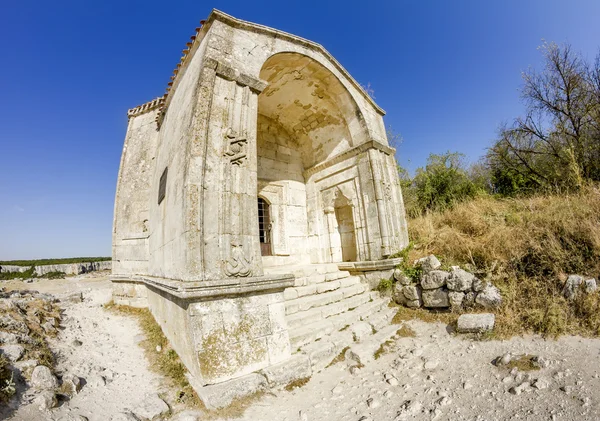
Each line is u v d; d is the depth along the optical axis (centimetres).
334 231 988
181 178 469
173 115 675
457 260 698
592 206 623
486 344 479
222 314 399
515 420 287
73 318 730
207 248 420
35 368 379
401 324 633
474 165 1870
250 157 499
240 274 434
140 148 1037
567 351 410
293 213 1027
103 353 541
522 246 618
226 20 570
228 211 450
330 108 938
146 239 923
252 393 375
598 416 271
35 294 893
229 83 519
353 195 911
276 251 958
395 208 899
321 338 529
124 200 1023
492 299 569
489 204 880
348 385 407
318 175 1034
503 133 1339
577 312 485
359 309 665
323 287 712
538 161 1265
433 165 1667
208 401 345
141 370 484
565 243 582
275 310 449
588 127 1080
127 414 331
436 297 657
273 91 867
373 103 966
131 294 927
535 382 341
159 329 648
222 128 484
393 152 953
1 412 296
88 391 393
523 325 500
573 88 1120
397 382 398
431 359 455
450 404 330
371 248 834
